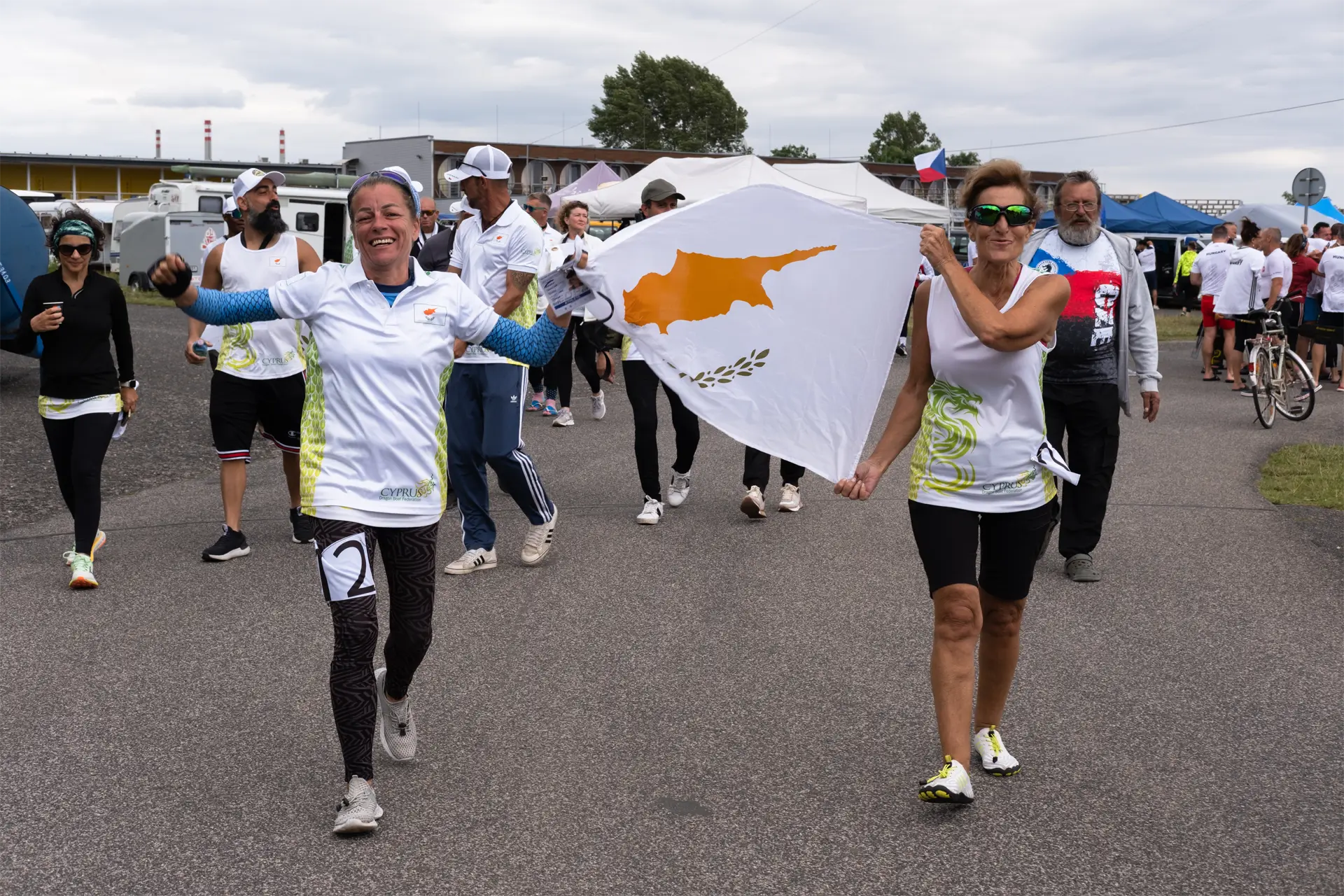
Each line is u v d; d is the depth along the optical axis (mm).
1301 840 3641
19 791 3965
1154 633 5707
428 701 4797
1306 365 12773
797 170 21656
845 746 4375
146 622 5793
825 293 4152
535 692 4898
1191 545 7406
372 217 3734
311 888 3348
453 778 4082
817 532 7699
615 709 4719
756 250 4145
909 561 6996
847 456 4199
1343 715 4680
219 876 3412
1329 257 15023
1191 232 31031
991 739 4156
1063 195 6379
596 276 3938
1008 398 3855
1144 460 10469
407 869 3459
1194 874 3428
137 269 31781
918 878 3406
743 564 6922
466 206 7664
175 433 11758
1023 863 3494
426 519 3861
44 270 14289
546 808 3859
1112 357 6445
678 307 4172
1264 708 4754
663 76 106375
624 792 3979
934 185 44656
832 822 3762
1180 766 4195
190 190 32062
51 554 7082
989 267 3867
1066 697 4863
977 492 3861
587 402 14094
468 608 6070
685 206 4113
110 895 3301
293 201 30234
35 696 4828
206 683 4980
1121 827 3729
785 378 4207
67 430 6535
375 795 3912
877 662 5277
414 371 3787
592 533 7664
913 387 4086
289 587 6398
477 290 6711
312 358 3820
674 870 3451
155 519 8055
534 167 57938
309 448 3801
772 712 4699
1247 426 12633
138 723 4555
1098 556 7137
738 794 3961
